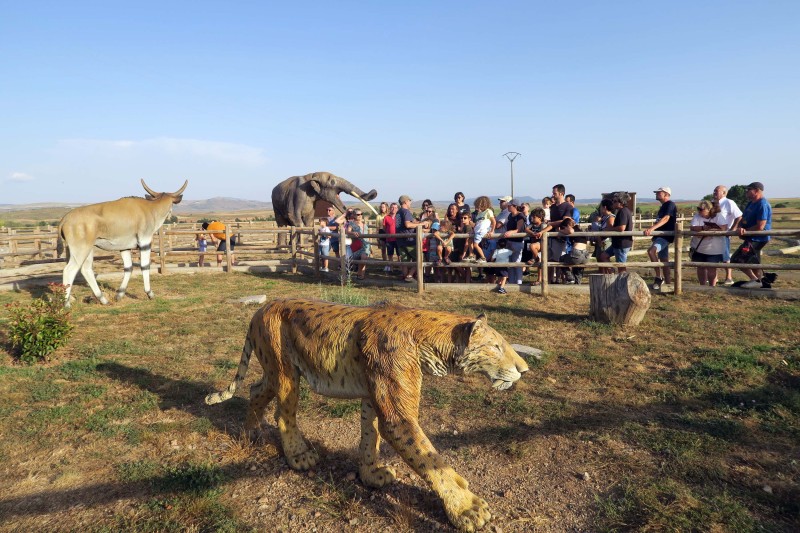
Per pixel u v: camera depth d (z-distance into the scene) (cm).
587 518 351
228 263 1630
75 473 417
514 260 1158
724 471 397
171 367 678
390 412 349
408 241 1284
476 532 334
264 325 429
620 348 720
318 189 2202
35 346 694
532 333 806
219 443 471
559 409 523
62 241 1086
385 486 394
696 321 834
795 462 405
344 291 1176
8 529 345
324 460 439
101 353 738
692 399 538
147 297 1190
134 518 354
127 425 505
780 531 325
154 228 1191
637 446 443
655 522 335
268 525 349
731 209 1038
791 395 525
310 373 402
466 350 344
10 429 497
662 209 1088
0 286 1273
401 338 354
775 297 972
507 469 418
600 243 1149
